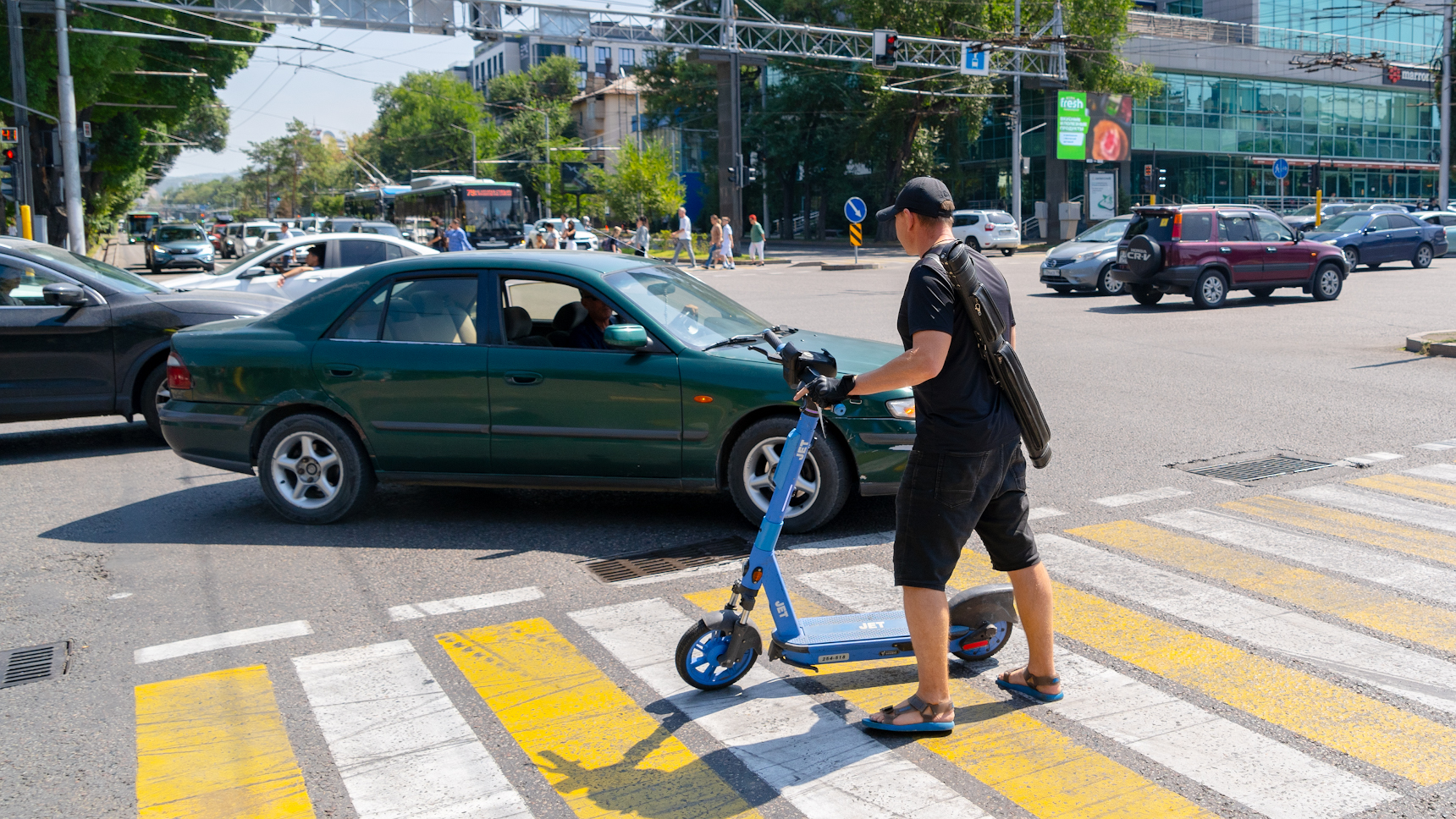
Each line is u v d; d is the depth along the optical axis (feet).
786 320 60.29
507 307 21.15
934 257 11.15
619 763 11.73
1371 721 12.32
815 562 18.71
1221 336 49.19
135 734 12.66
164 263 125.70
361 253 47.75
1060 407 33.01
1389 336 47.67
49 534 21.35
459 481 21.21
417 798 11.09
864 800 10.80
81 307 29.60
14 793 11.34
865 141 167.73
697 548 19.69
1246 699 12.96
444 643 15.31
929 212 11.34
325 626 16.06
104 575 18.65
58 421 34.96
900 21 152.35
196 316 30.45
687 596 17.16
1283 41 198.29
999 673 13.85
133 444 30.83
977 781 11.13
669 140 280.72
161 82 133.08
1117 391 35.63
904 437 19.74
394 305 21.45
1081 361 42.45
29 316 29.09
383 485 25.13
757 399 19.67
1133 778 11.13
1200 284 60.70
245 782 11.48
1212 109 188.55
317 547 20.22
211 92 139.23
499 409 20.61
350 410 21.22
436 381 20.80
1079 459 26.09
